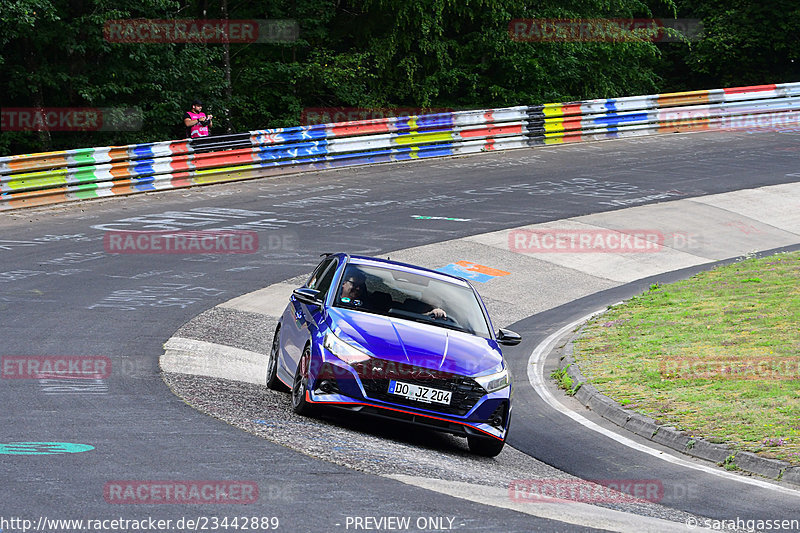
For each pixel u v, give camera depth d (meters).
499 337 23.50
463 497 15.71
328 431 20.00
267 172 65.56
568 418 27.31
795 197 63.81
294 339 23.38
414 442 21.34
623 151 77.31
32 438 16.94
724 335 34.22
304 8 85.75
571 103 81.06
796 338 32.88
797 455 21.89
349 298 22.83
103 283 37.94
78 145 75.50
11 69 70.81
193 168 61.41
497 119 77.00
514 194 61.97
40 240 44.91
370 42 87.69
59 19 62.66
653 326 36.72
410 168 69.44
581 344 35.38
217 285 39.53
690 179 67.69
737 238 55.06
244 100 84.25
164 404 20.98
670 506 18.39
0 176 51.97
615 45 93.94
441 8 84.31
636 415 26.36
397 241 49.38
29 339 28.00
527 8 92.94
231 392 23.59
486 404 20.80
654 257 50.72
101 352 27.06
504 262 47.75
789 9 108.81
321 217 53.84
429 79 88.12
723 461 22.62
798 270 44.50
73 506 13.23
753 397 26.78
